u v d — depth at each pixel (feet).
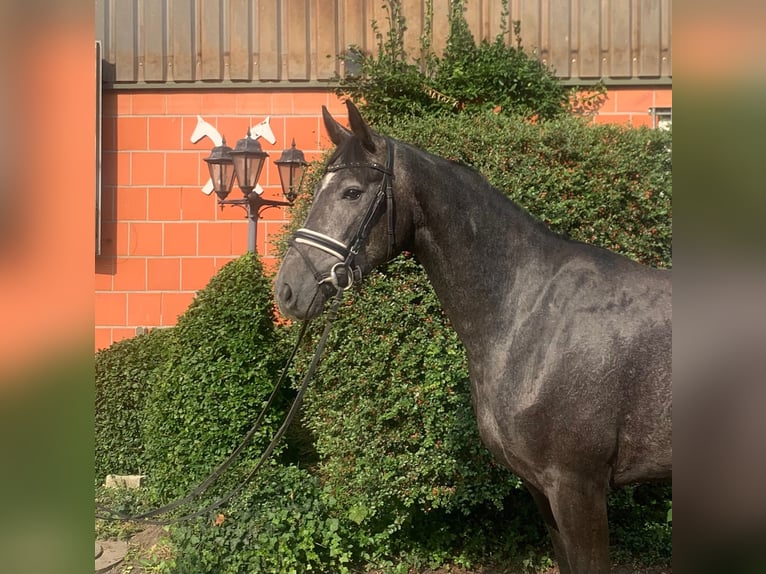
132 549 11.57
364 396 10.34
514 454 6.73
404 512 10.79
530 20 16.53
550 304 6.71
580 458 6.45
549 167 10.62
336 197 6.73
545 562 10.93
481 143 10.61
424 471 10.10
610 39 16.40
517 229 7.02
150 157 17.03
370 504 10.43
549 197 10.52
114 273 16.97
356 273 6.70
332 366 10.45
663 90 16.39
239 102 16.97
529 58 16.12
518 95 15.33
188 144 17.03
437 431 10.13
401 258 10.36
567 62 16.48
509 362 6.72
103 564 11.00
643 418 6.42
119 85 16.99
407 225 6.95
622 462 6.61
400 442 10.30
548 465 6.57
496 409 6.78
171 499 11.66
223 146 14.52
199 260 16.93
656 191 10.68
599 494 6.52
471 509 11.64
